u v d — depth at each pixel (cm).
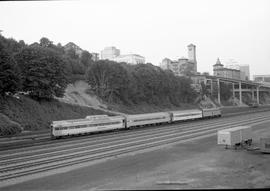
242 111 10094
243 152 3127
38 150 3294
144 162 2691
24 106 5422
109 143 3812
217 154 3027
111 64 8494
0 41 5016
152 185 1969
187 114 7206
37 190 1928
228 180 2062
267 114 8500
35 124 5131
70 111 6412
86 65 10150
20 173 2319
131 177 2195
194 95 12588
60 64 6197
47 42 9794
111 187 1953
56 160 2777
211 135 4422
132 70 9612
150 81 9656
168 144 3678
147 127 5953
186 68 19550
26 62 5741
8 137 4019
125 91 8731
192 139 4066
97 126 4956
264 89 19025
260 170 2344
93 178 2184
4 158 2852
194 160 2755
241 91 16938
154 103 9988
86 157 2916
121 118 5497
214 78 15775
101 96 8394
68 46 13400
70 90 8169
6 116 4753
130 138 4272
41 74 5734
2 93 5094
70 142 3916
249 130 3591
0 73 4725
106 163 2662
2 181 2123
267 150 3012
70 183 2067
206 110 7812
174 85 10950
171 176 2203
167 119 6650
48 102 6181
